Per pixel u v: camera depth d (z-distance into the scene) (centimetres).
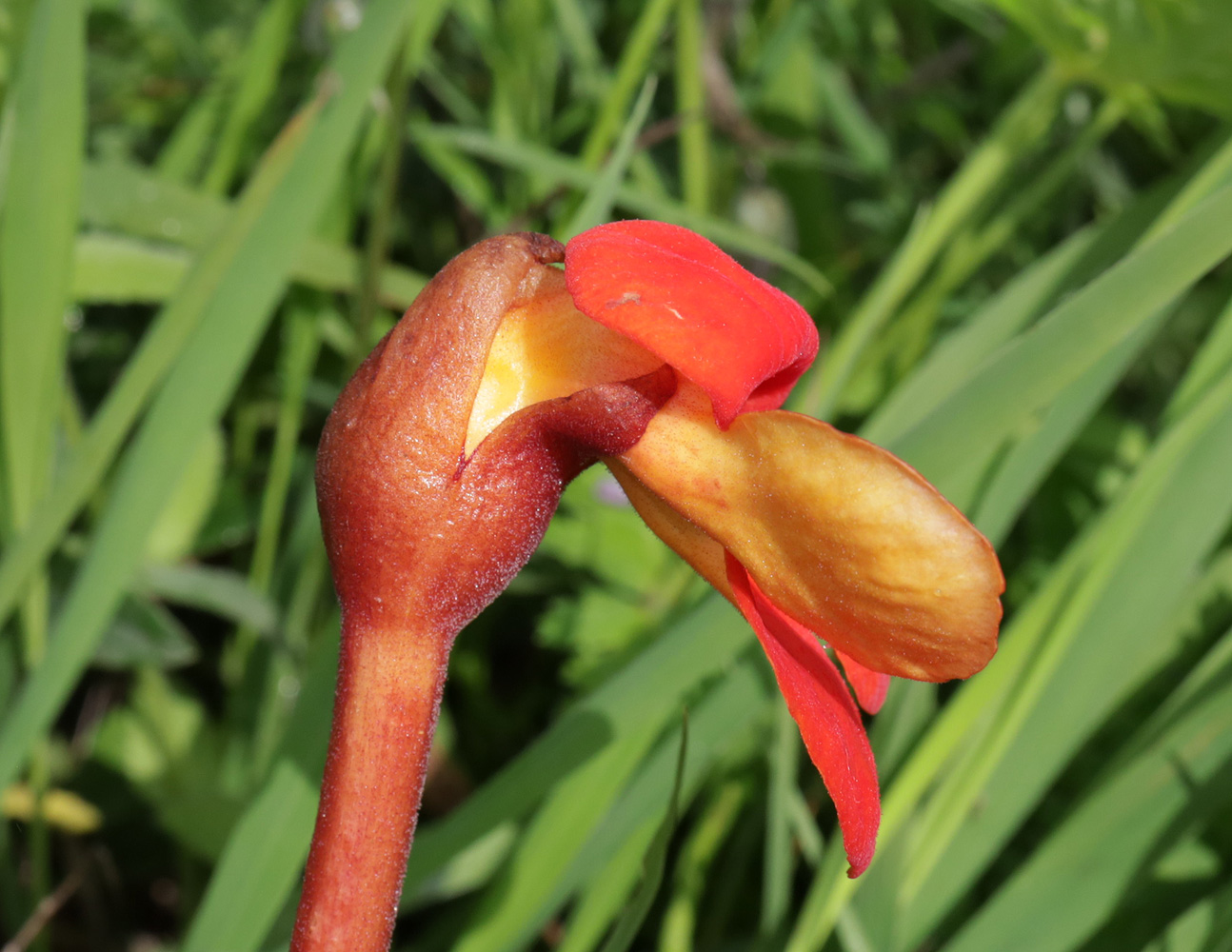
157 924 25
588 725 16
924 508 11
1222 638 21
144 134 32
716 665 16
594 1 34
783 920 19
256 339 18
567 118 31
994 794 18
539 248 12
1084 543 17
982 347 21
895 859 17
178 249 23
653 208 23
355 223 29
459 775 25
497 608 28
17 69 19
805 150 30
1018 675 18
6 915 21
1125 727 23
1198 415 17
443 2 22
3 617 17
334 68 17
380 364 12
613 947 15
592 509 25
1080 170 33
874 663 11
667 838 14
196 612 28
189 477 25
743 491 11
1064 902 18
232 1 33
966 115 37
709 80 29
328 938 12
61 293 18
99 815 24
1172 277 15
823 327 30
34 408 18
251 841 16
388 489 11
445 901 24
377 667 12
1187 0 21
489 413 12
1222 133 22
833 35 36
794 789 19
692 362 11
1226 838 20
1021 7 23
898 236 32
